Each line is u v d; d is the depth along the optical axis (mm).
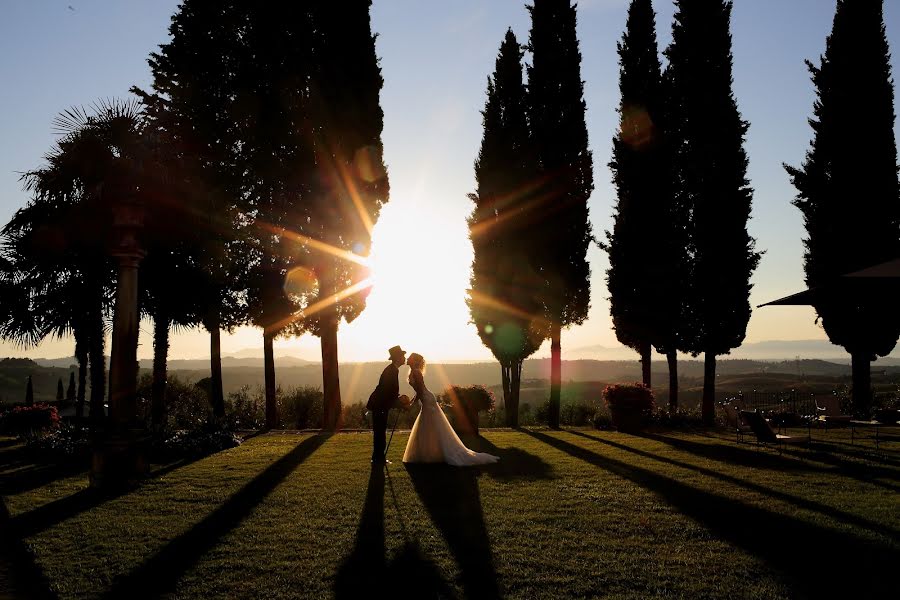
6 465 11906
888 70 23375
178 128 19219
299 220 20297
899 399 21484
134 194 9594
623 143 22750
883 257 22641
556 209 21172
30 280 16094
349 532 6934
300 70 20359
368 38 21109
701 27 21766
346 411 23312
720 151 21266
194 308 18250
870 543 6418
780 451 13328
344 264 20938
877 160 23000
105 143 11641
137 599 5129
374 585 5371
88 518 7652
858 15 23406
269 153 20094
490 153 22375
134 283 9828
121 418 9625
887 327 21734
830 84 23844
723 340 20938
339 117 20375
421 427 11539
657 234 22062
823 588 5219
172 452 13219
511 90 22422
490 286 21922
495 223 22094
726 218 21141
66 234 14914
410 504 8219
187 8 19922
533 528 7047
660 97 22484
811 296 13031
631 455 12711
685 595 5105
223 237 18797
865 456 12461
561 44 21422
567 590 5234
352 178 20656
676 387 22219
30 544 6582
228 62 20250
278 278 20516
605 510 7863
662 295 21828
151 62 19922
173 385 24828
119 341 9703
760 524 7176
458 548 6344
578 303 21344
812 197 24156
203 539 6719
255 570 5777
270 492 9016
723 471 10656
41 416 16578
